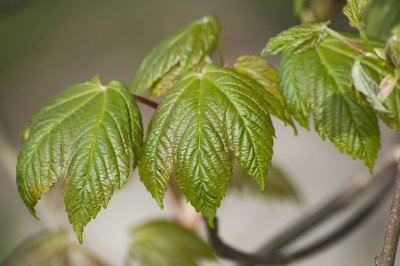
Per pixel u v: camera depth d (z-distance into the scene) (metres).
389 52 0.58
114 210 1.37
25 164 0.61
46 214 0.84
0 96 1.76
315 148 1.42
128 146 0.61
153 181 0.60
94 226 1.35
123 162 0.61
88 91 0.63
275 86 0.65
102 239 1.33
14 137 1.69
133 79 0.67
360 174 0.86
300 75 0.64
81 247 0.83
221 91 0.61
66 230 0.83
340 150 0.63
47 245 0.83
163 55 0.67
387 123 0.63
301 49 0.59
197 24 0.68
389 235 0.59
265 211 1.32
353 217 0.83
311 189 1.38
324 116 0.63
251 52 1.75
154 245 0.79
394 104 0.63
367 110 0.63
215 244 0.71
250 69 0.65
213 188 0.60
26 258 0.83
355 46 0.60
